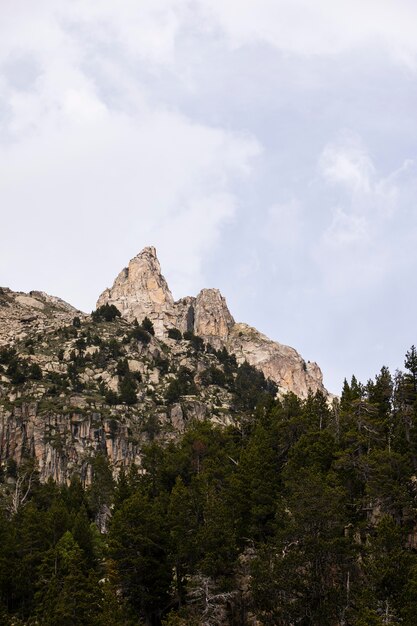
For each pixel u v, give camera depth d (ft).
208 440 424.05
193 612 292.81
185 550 312.09
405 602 255.91
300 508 291.38
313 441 354.33
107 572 315.17
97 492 453.17
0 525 350.43
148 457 435.53
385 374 411.13
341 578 284.00
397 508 314.55
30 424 653.30
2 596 316.40
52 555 316.40
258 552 297.33
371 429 358.84
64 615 276.82
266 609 285.43
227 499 339.16
